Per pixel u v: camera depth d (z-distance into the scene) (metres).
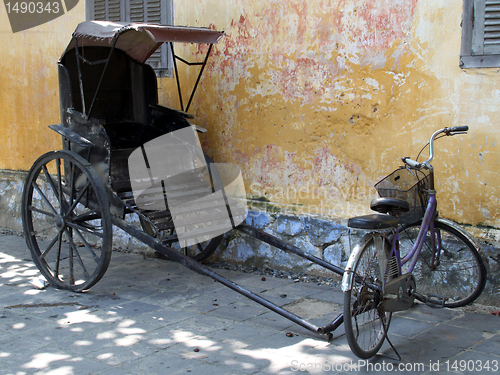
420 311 4.09
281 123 5.14
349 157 4.79
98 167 4.65
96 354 3.35
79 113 4.71
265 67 5.17
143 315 4.07
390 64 4.48
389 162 4.57
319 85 4.88
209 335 3.66
